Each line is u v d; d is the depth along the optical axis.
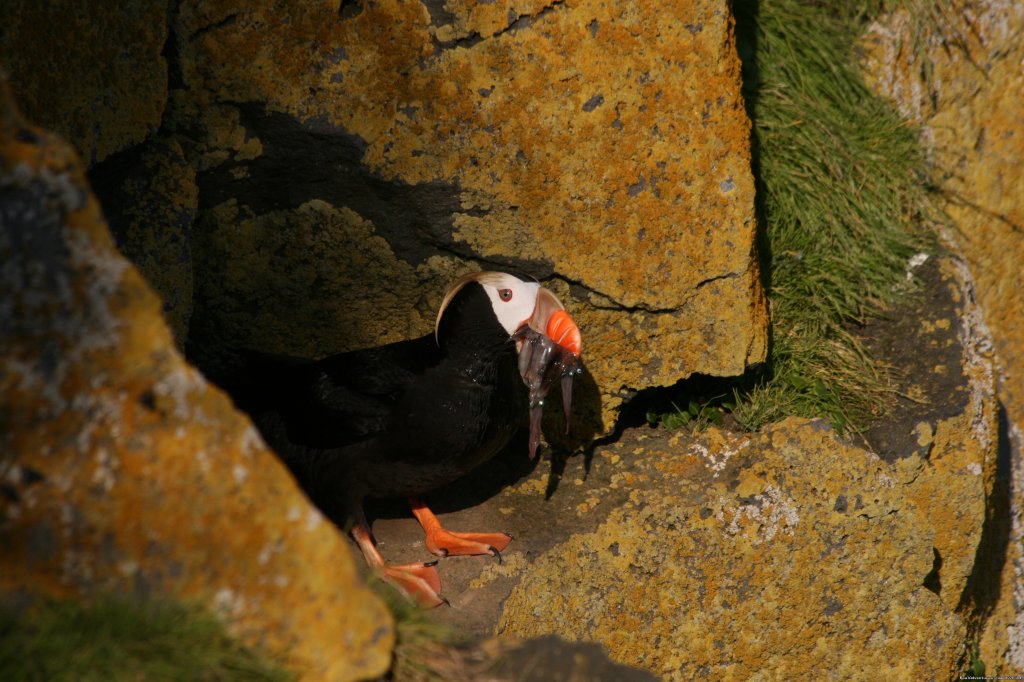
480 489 9.16
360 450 8.20
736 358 8.95
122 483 5.19
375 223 8.62
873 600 9.23
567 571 8.45
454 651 6.24
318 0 8.03
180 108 8.06
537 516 8.87
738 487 9.05
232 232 8.48
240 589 5.28
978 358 10.61
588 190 8.57
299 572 5.35
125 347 5.24
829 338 10.48
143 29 7.79
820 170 10.81
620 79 8.43
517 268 8.73
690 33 8.41
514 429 8.74
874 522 9.16
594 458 9.43
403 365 8.30
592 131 8.48
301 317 8.81
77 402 5.15
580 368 8.84
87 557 5.15
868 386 10.20
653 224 8.66
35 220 5.18
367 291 8.80
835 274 10.63
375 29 8.15
